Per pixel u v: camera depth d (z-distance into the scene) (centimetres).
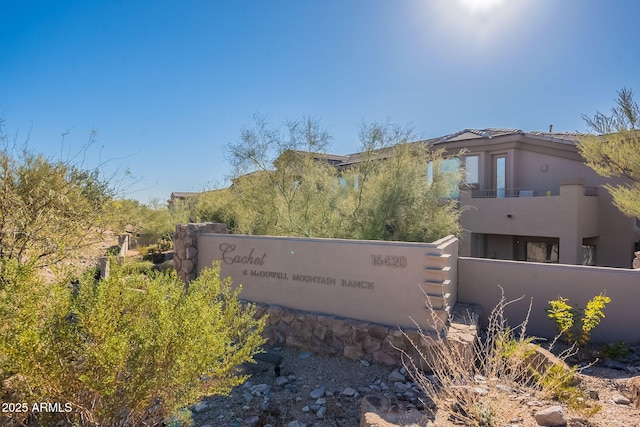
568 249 1383
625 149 941
